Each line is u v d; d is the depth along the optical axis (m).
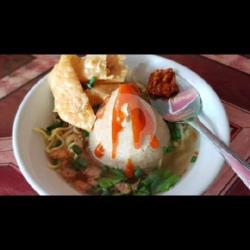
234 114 0.28
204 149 0.24
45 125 0.27
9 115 0.29
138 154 0.25
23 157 0.23
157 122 0.26
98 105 0.28
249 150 0.26
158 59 0.30
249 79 0.31
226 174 0.24
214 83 0.31
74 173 0.25
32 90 0.27
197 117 0.26
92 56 0.28
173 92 0.28
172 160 0.26
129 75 0.29
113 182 0.24
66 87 0.27
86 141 0.27
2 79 0.33
